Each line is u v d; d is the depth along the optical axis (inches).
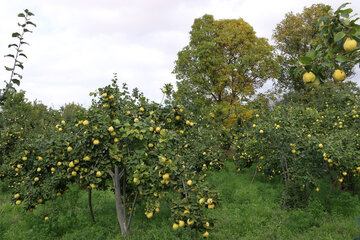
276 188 324.2
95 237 196.4
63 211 253.1
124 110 187.2
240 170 414.9
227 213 237.8
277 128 253.0
